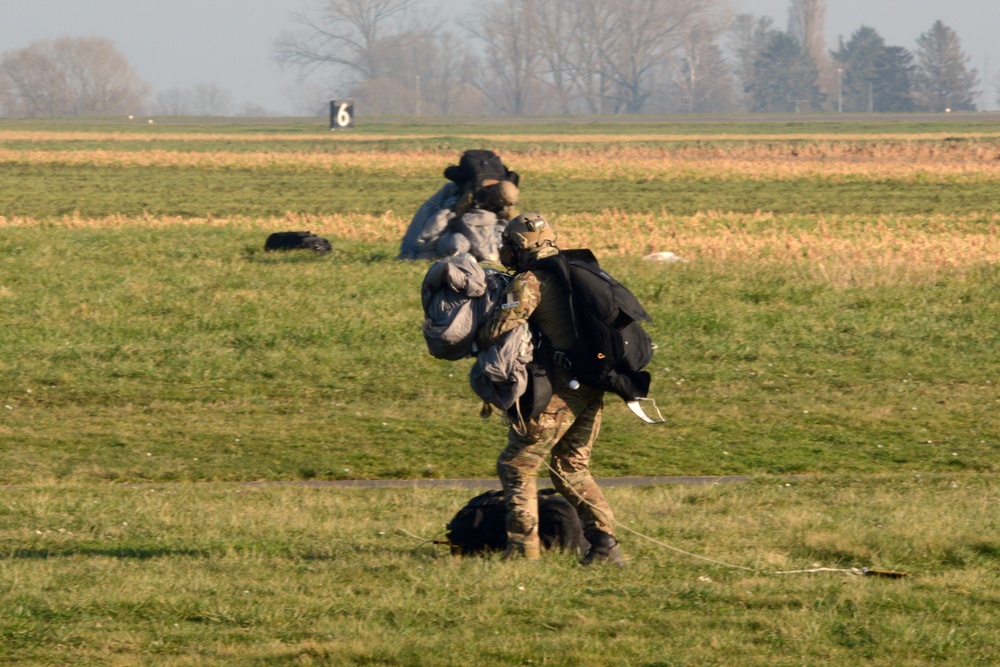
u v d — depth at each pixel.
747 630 18.31
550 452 22.75
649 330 64.31
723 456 41.47
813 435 44.88
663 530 26.08
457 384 53.88
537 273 21.28
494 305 21.48
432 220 80.12
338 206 140.25
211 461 40.97
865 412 48.81
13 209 132.88
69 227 109.38
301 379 54.88
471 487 36.72
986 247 96.06
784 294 73.50
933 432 45.53
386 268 79.25
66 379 54.12
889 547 23.67
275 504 31.25
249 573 21.70
